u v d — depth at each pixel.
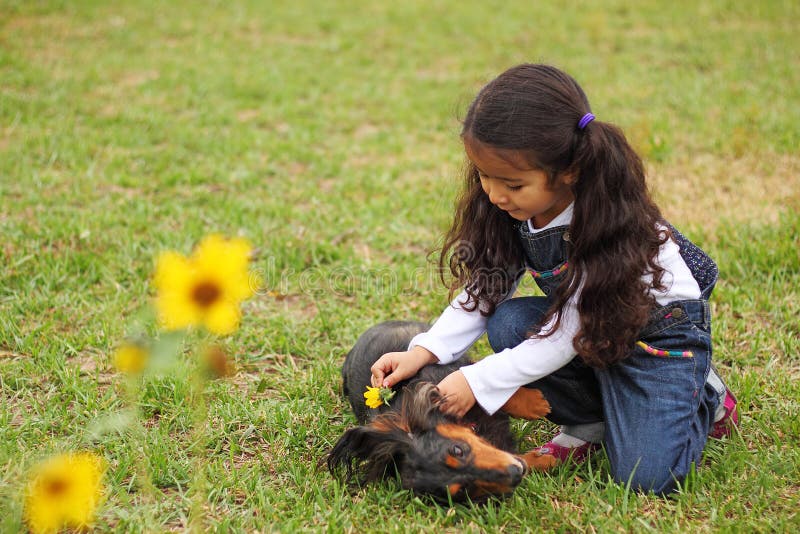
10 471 2.71
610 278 2.55
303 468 2.83
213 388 3.33
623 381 2.73
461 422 2.67
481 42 9.30
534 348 2.68
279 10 10.73
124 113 6.85
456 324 2.99
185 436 3.03
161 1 10.84
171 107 7.17
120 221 4.92
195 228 4.79
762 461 2.74
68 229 4.66
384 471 2.67
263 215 5.07
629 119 6.61
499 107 2.45
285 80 8.03
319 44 9.33
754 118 6.43
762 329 3.72
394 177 5.80
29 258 4.34
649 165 5.76
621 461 2.65
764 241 4.46
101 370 3.46
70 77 7.69
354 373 3.16
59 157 5.89
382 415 2.68
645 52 8.59
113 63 8.25
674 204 5.14
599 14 10.02
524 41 9.22
